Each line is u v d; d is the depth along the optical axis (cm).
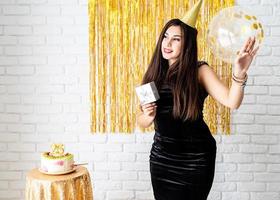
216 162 269
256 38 177
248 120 267
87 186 217
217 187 271
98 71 267
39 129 271
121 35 264
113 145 271
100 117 269
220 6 260
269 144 267
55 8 266
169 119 195
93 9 263
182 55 193
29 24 266
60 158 214
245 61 180
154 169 207
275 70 264
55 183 201
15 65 268
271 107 265
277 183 269
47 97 270
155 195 214
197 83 194
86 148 272
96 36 265
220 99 192
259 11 262
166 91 196
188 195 199
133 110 268
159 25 263
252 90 265
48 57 268
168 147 199
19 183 273
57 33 267
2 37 267
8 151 272
